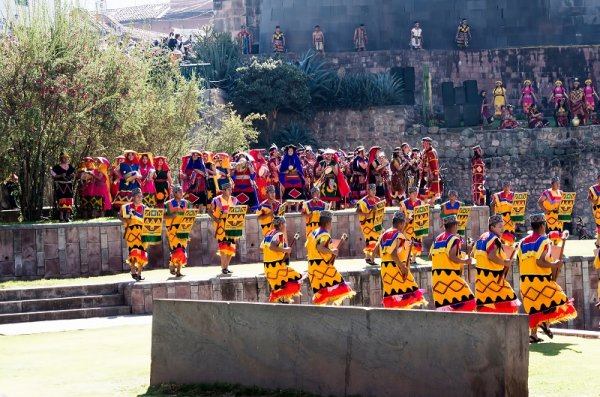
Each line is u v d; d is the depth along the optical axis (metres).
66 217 31.70
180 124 44.81
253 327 14.30
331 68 63.81
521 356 12.26
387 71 63.53
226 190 26.42
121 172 32.50
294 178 34.41
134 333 21.19
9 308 24.69
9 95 32.12
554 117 59.84
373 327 13.22
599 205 29.95
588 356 16.84
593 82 64.75
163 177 33.44
